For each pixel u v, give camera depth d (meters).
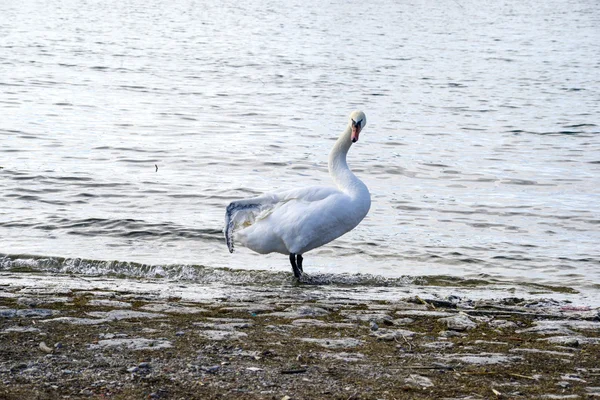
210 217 17.28
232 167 22.75
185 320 9.34
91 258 13.80
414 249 15.49
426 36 71.69
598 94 41.12
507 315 10.45
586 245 16.31
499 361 8.07
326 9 102.25
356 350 8.32
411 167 23.69
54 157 23.06
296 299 11.15
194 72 45.19
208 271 13.34
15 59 47.03
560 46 65.31
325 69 48.38
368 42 65.19
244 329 9.00
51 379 7.01
